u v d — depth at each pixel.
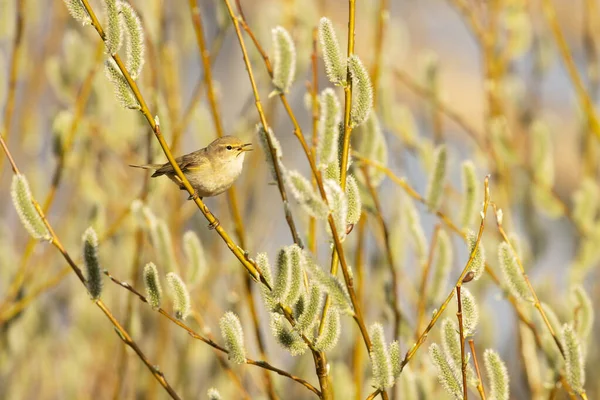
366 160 8.62
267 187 12.12
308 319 6.15
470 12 12.02
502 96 12.48
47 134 13.62
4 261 11.15
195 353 10.97
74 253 11.96
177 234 11.10
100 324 11.95
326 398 6.40
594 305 12.03
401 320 9.32
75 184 11.84
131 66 6.52
